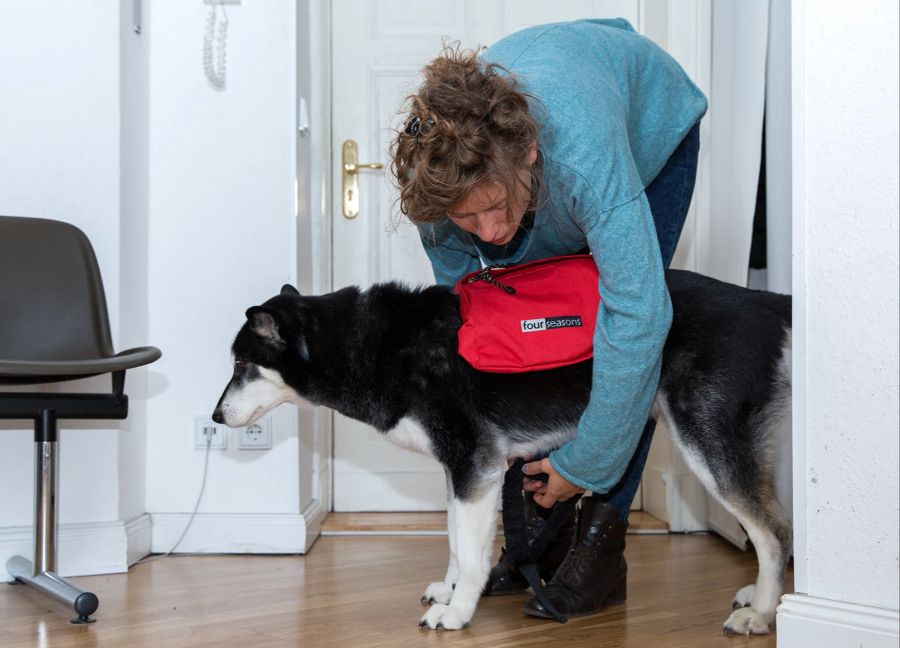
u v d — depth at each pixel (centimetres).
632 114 208
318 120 363
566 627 214
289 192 325
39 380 252
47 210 288
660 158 218
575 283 215
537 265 220
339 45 387
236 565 297
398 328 229
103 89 292
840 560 169
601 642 200
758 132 303
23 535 278
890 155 160
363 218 388
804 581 175
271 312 237
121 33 296
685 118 219
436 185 164
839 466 168
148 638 207
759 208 330
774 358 211
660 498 370
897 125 159
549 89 180
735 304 215
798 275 176
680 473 356
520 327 212
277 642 202
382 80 388
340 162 387
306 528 319
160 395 321
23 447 284
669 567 289
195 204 323
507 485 225
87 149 291
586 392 221
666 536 351
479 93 166
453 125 162
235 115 324
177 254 322
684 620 220
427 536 353
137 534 303
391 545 333
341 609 234
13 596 253
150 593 256
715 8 354
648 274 181
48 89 289
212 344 322
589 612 227
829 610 168
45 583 241
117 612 234
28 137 288
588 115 178
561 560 250
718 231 346
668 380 213
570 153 177
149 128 323
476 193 166
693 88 228
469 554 216
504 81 170
